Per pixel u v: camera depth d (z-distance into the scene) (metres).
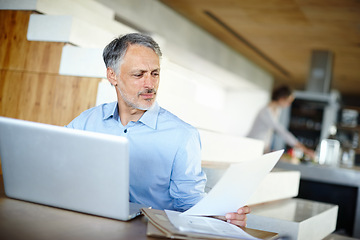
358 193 3.92
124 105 1.59
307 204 2.68
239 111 9.09
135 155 1.57
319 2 4.54
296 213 2.18
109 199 1.15
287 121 9.26
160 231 1.06
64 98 2.65
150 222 1.14
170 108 2.68
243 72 7.78
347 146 8.74
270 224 1.95
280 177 2.65
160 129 1.57
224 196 1.24
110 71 1.58
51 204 1.23
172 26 5.48
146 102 1.51
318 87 6.54
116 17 4.61
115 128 1.62
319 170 4.08
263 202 2.45
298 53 7.04
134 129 1.58
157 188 1.58
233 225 1.25
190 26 5.92
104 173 1.12
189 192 1.53
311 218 2.07
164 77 2.78
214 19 5.71
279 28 5.75
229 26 5.96
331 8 4.68
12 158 1.23
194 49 6.05
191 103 2.96
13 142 1.21
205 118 3.22
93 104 2.56
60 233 0.98
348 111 9.80
